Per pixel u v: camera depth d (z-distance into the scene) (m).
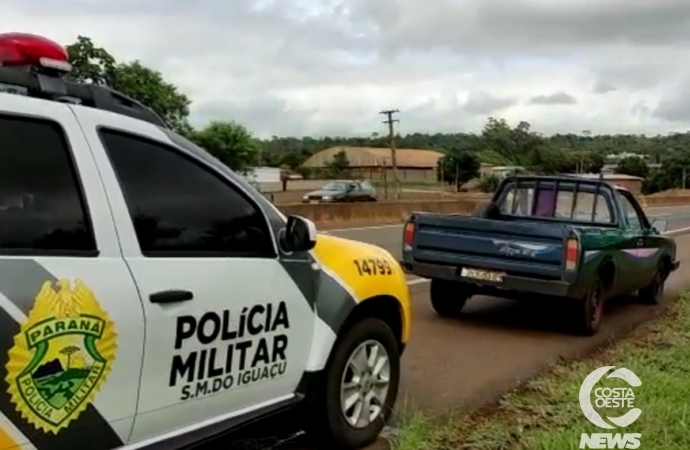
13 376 2.66
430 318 8.84
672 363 6.64
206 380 3.45
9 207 2.80
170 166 3.42
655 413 5.16
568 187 9.47
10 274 2.70
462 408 5.46
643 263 9.68
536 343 7.76
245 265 3.68
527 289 7.83
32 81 3.19
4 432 2.65
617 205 9.20
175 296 3.24
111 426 3.02
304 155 110.44
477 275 8.11
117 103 3.48
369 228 24.89
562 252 7.63
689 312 9.80
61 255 2.88
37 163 2.92
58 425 2.81
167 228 3.34
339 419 4.38
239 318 3.60
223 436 3.61
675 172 85.56
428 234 8.44
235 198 3.73
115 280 3.02
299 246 3.95
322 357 4.19
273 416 3.95
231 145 51.22
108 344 2.96
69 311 2.83
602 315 9.30
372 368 4.64
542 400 5.64
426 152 109.12
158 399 3.21
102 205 3.07
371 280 4.56
